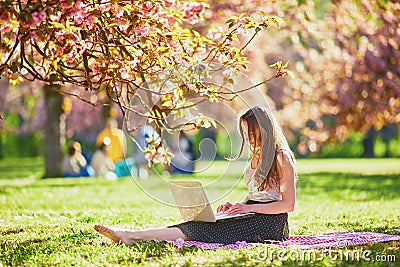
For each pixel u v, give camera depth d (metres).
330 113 24.75
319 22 21.17
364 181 22.16
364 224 10.17
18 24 7.21
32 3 7.16
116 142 26.17
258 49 21.34
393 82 22.16
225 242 7.71
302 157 46.53
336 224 10.33
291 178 7.73
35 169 33.78
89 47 8.00
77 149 26.14
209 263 6.57
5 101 36.16
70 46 7.66
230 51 8.19
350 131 25.97
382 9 19.34
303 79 25.34
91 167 26.08
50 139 25.23
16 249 8.02
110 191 18.45
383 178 23.73
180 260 6.70
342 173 27.28
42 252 7.72
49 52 8.07
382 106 23.55
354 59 22.16
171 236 7.76
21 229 10.04
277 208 7.73
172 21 8.34
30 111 39.69
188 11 8.44
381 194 16.78
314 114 26.31
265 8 17.89
